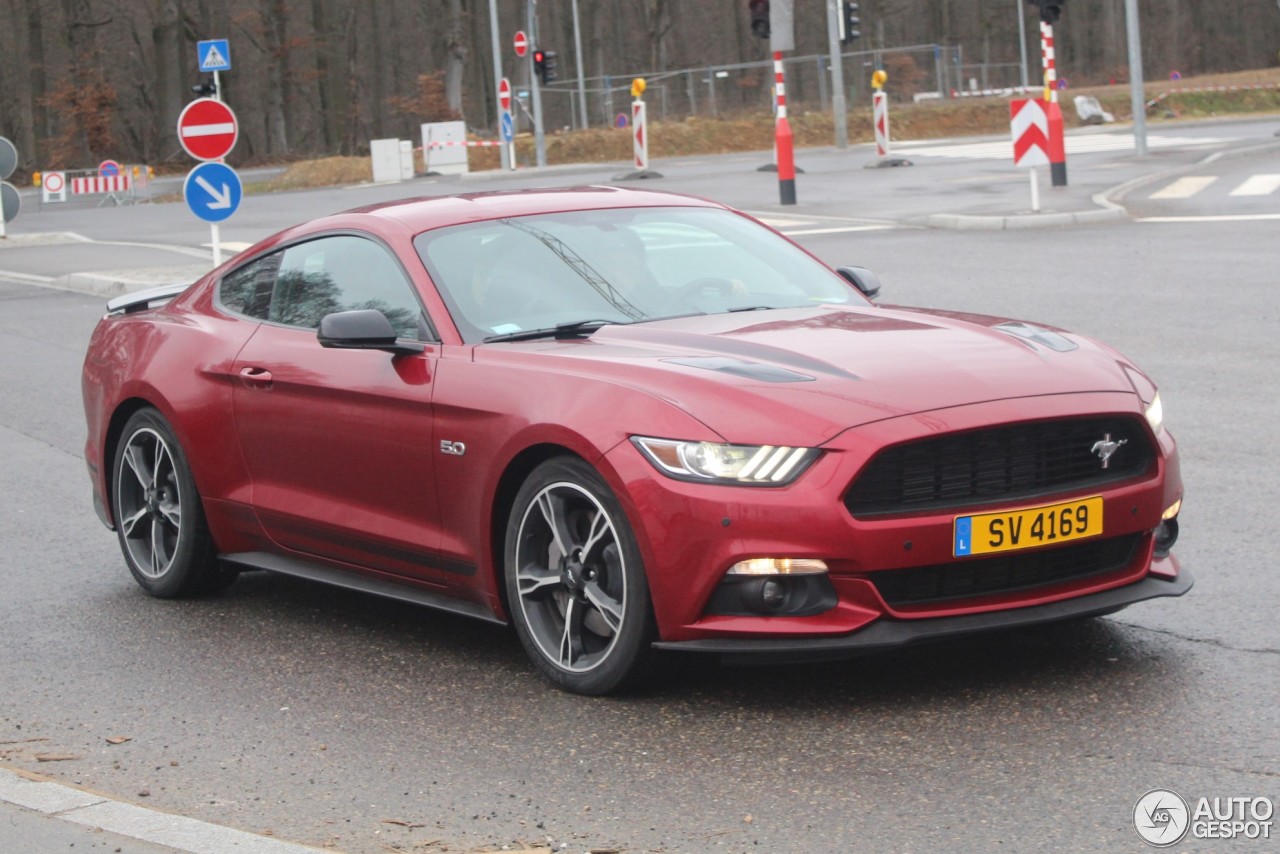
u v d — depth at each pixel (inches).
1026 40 3228.3
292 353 221.0
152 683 201.5
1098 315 477.4
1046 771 153.4
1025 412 172.2
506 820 148.5
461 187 1318.9
